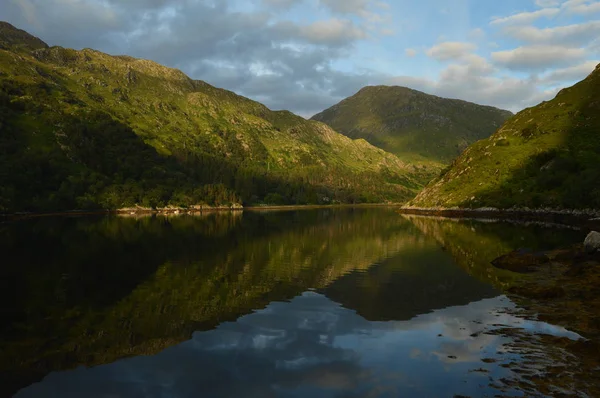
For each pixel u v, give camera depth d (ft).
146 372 47.96
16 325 66.64
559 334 59.06
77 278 107.24
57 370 48.93
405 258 143.84
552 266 118.21
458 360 49.96
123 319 69.72
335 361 50.60
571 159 433.07
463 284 97.96
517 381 43.32
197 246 182.50
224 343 57.72
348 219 424.46
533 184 431.02
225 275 111.04
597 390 40.83
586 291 86.38
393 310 74.69
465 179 535.19
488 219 395.96
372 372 47.03
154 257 146.82
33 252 160.35
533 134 554.05
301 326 65.16
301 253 158.61
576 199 351.25
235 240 209.87
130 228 294.66
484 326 63.87
